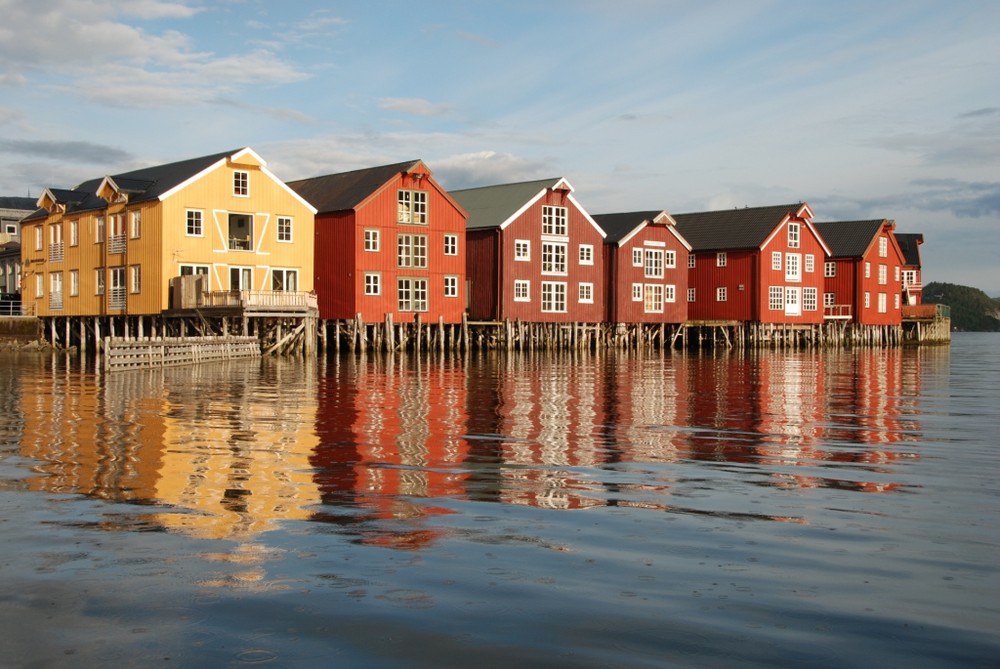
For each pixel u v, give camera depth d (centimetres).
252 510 1055
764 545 926
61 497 1119
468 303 6097
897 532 987
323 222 5434
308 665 628
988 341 13288
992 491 1219
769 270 7431
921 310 9588
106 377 3130
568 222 6275
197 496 1130
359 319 5262
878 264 8550
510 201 6156
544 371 3847
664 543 927
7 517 1012
